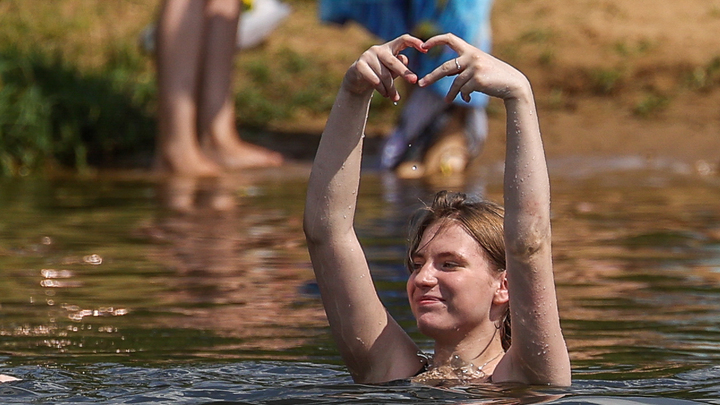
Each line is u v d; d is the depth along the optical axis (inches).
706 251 783.1
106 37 1764.3
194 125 1352.1
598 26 1766.7
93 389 423.2
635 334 541.0
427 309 419.8
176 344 522.0
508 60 1710.1
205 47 1380.4
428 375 421.1
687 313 590.9
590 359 485.7
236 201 1066.7
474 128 1305.4
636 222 915.4
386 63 395.9
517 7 1886.1
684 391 417.1
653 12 1814.7
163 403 396.2
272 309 606.9
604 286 668.1
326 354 498.9
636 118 1587.1
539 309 392.8
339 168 420.2
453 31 1225.4
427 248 424.2
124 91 1544.0
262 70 1727.4
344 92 412.5
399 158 1301.7
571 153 1444.4
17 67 1482.5
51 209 1015.6
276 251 792.3
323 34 1867.6
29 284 681.6
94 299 635.5
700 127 1545.3
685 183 1187.3
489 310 419.8
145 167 1376.7
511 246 388.5
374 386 414.3
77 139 1398.9
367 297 429.1
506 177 389.1
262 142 1513.3
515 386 402.3
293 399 393.7
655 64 1675.7
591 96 1660.9
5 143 1363.2
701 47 1704.0
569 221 924.6
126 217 961.5
